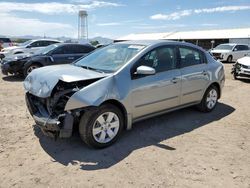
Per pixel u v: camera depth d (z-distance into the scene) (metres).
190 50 5.53
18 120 5.37
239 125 5.35
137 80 4.39
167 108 5.03
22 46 16.05
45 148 4.14
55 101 3.85
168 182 3.29
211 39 44.25
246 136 4.79
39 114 4.10
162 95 4.80
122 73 4.25
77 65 5.01
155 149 4.16
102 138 4.11
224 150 4.20
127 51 4.77
